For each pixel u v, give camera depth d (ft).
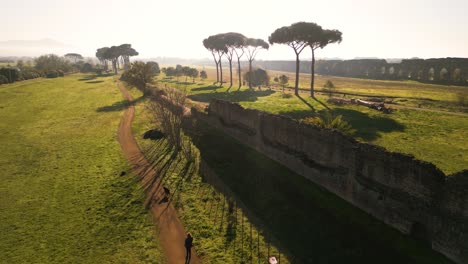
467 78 349.61
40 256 59.16
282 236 63.87
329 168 78.48
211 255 57.88
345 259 55.88
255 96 248.11
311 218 68.59
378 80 428.97
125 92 275.59
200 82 380.78
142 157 111.34
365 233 61.82
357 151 69.00
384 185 63.62
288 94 249.34
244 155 107.45
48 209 77.05
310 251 58.70
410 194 58.90
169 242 62.44
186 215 71.82
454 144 113.09
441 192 53.72
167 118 120.67
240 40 311.88
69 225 69.46
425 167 55.88
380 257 55.36
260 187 84.64
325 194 77.25
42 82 366.02
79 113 193.67
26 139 140.67
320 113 172.14
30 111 201.87
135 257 58.08
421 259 53.57
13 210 77.20
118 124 161.58
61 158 114.42
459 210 50.96
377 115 164.04
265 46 332.19
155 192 83.76
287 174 89.97
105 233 65.92
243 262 55.83
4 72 352.49
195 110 165.48
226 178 91.97
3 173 102.22
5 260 58.18
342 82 397.80
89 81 384.88
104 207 76.84
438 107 183.21
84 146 127.65
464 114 163.22
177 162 103.91
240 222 69.05
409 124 143.64
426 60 416.26
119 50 537.65
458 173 51.24
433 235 55.36
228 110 131.85
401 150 108.17
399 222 60.90
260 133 107.04
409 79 415.44
